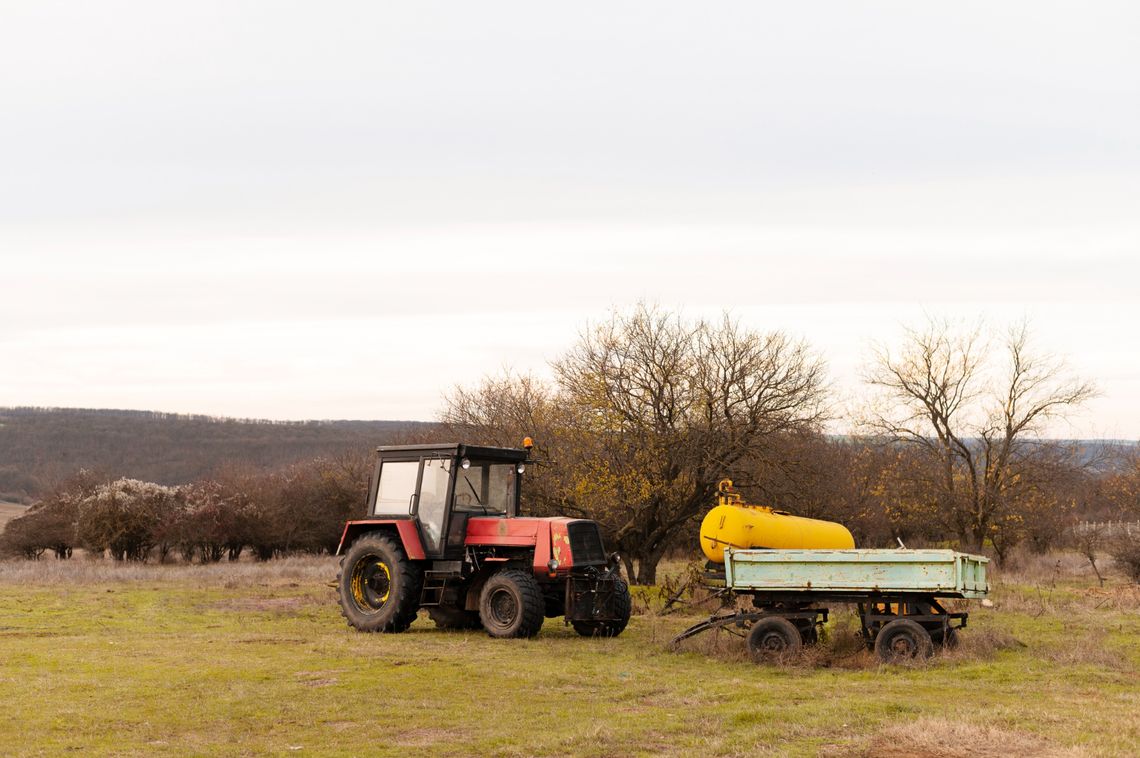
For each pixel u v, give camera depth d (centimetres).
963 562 1298
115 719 963
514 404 3356
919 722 915
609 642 1557
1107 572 3183
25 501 7719
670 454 2689
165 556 4112
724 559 1420
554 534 1622
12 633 1612
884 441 3734
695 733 914
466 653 1421
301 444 9744
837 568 1328
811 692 1112
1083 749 820
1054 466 3634
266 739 894
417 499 1720
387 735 912
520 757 830
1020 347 3594
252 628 1712
